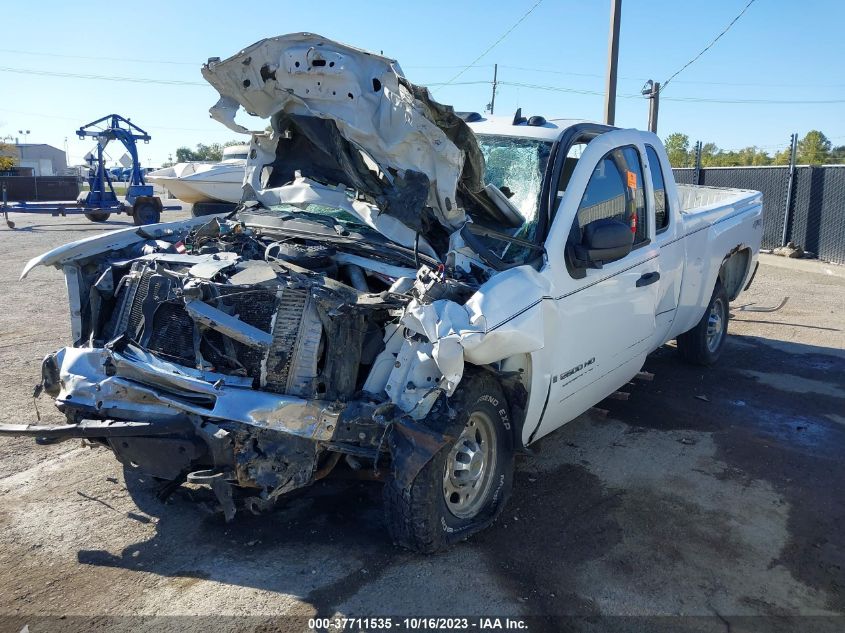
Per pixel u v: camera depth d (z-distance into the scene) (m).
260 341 3.44
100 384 3.70
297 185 4.76
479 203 4.30
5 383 6.12
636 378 6.23
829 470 4.96
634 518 4.20
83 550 3.72
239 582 3.45
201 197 15.70
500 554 3.75
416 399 3.42
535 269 3.97
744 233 7.37
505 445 4.01
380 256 4.12
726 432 5.62
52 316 8.70
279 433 3.36
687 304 6.14
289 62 3.72
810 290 11.74
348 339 3.52
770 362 7.60
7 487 4.38
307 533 3.90
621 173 4.95
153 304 3.83
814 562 3.80
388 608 3.27
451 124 3.75
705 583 3.57
